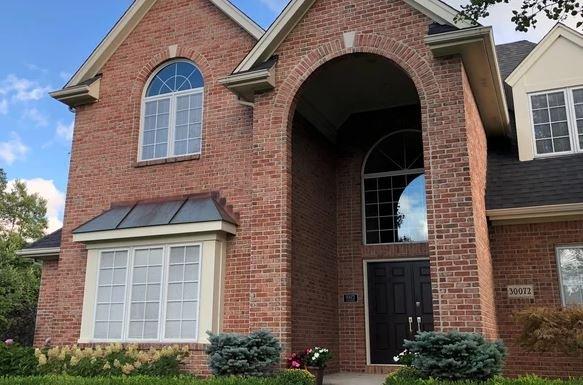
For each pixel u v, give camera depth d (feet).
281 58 35.19
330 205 43.80
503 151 43.68
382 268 42.83
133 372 31.99
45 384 26.71
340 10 34.17
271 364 29.96
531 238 37.35
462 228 28.07
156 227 36.70
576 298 35.65
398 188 44.34
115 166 42.47
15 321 82.23
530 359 35.47
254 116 34.96
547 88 42.63
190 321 35.01
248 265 35.83
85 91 44.06
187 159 40.04
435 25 31.01
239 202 37.52
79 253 41.50
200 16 42.80
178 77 42.88
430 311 40.63
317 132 42.98
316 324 38.50
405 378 25.27
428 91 30.58
